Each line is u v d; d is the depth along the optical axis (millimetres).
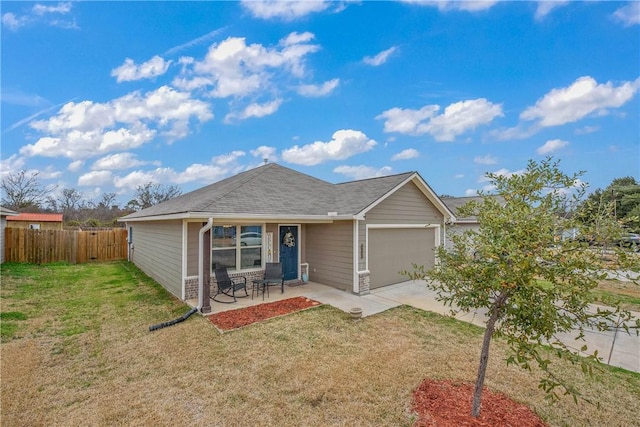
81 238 16641
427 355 5512
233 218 8266
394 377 4754
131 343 6062
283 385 4559
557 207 3338
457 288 3617
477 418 3732
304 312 7969
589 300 2951
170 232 10234
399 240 11469
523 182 3561
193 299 9016
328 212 10242
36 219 27062
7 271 12586
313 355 5512
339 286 10414
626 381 4723
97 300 9062
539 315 3043
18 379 4746
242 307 8391
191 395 4332
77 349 5805
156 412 3973
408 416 3830
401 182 10891
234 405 4109
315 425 3717
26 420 3824
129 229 17281
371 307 8422
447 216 13125
